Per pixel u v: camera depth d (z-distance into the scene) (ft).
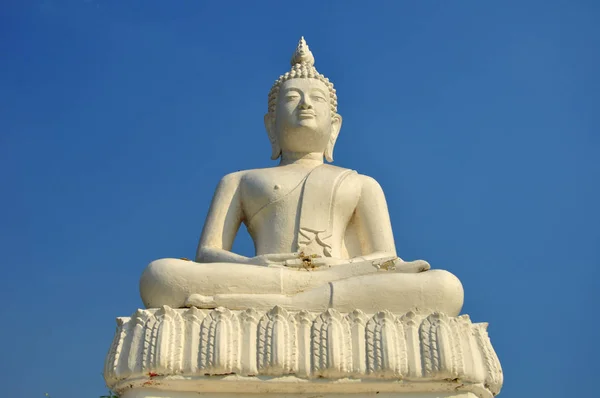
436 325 17.38
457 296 18.74
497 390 18.10
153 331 17.26
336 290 18.42
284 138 24.14
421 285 18.53
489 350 18.03
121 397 17.98
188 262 19.06
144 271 19.19
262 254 21.90
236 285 18.70
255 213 22.61
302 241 21.72
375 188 23.27
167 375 16.96
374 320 17.47
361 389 17.19
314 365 16.93
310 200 22.22
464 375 17.03
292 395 17.26
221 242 22.53
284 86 24.50
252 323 17.34
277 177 22.81
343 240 22.72
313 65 25.77
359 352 17.06
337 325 17.33
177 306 18.70
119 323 18.26
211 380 16.93
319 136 24.07
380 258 19.52
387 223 22.80
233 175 23.48
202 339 17.10
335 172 22.99
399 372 16.94
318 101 24.32
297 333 17.28
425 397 17.22
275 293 18.72
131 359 17.17
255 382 16.93
